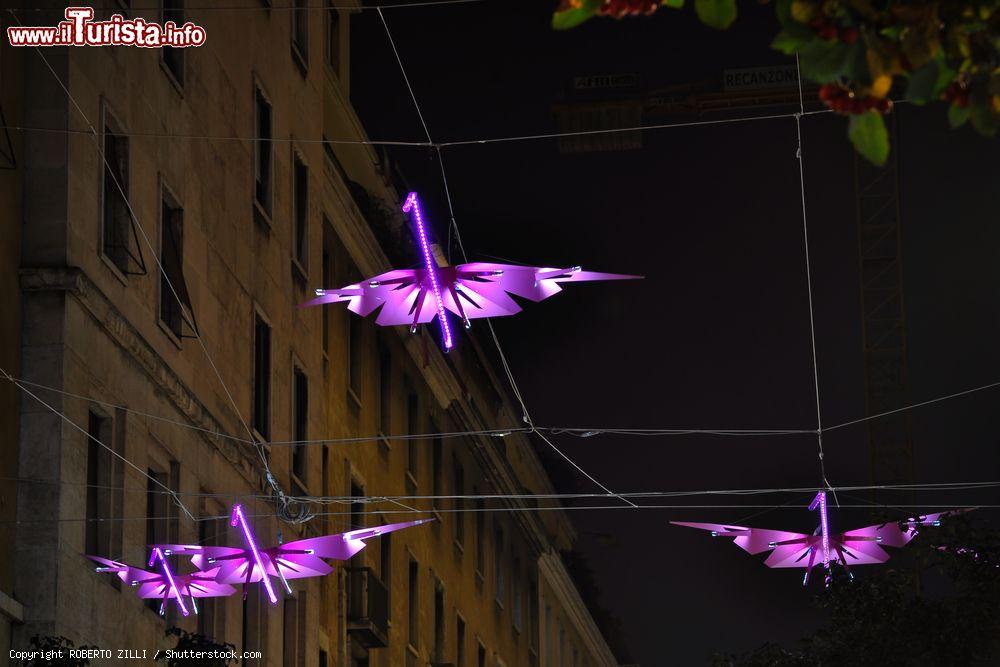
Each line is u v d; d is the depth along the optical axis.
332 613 38.34
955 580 26.31
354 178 45.56
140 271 26.45
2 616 21.38
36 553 22.30
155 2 27.94
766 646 30.30
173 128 28.45
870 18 4.34
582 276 16.86
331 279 40.69
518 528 63.34
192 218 29.19
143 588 23.16
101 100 25.02
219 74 31.36
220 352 30.39
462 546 54.06
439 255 18.38
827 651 27.19
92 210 24.44
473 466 56.94
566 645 72.56
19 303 23.02
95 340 24.16
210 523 29.42
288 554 23.16
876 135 4.34
